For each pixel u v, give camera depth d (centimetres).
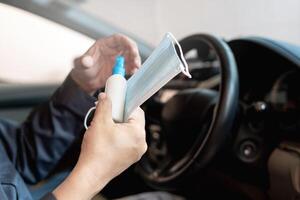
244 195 87
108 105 46
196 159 69
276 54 76
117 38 68
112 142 44
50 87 130
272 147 77
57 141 81
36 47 123
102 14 138
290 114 75
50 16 118
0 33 119
